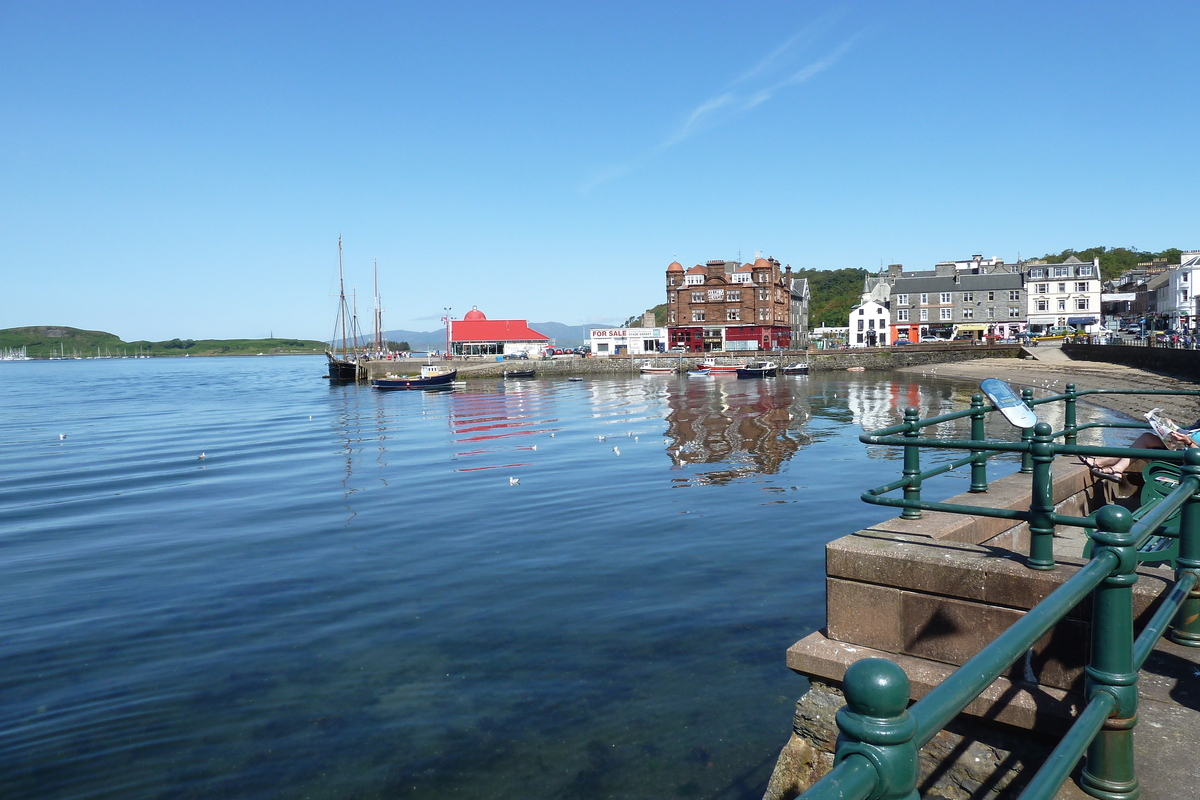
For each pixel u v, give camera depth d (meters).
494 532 17.17
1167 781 2.93
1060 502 6.97
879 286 110.31
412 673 9.62
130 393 88.06
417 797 7.02
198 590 13.55
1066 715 3.68
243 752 7.89
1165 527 4.80
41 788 7.36
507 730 8.12
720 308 100.00
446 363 101.75
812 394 58.59
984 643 4.09
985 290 99.25
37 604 13.07
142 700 9.13
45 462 32.78
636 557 14.50
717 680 9.02
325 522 19.12
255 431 44.00
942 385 63.94
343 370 98.19
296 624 11.56
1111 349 58.78
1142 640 2.95
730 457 27.80
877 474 23.17
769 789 4.79
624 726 8.08
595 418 45.59
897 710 1.55
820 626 10.58
